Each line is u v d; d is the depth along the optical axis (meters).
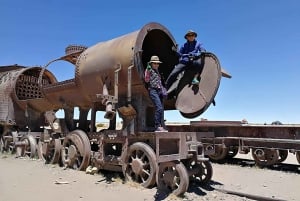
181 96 8.38
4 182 7.91
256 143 11.89
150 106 8.67
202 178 8.66
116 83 8.20
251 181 9.09
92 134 9.45
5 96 14.48
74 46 11.71
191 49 8.15
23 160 11.97
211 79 7.75
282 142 11.09
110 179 8.27
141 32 8.14
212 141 13.13
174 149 7.13
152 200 6.38
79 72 9.49
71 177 8.53
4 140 14.72
